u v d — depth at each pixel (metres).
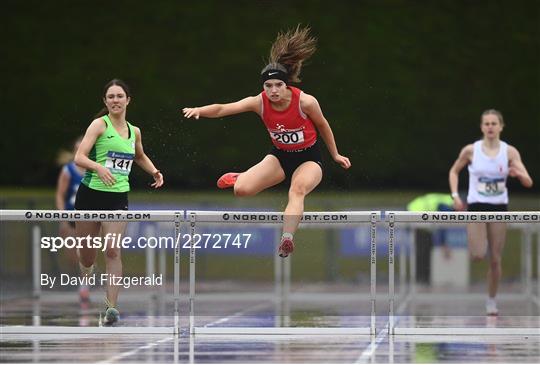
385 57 80.56
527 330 32.88
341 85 79.75
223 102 81.06
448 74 81.56
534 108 82.31
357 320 38.34
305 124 31.98
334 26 80.56
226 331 32.78
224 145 79.38
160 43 81.88
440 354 27.27
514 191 83.25
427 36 81.44
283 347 28.97
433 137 81.12
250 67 81.19
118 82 33.38
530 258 53.38
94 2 83.00
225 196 75.56
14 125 84.12
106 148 33.22
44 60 83.56
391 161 80.00
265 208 59.22
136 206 58.00
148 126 47.31
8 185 85.44
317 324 36.09
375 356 26.81
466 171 81.00
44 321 36.53
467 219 32.19
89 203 33.50
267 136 79.75
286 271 53.47
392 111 80.31
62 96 83.38
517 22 81.88
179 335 32.50
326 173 68.44
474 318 39.44
